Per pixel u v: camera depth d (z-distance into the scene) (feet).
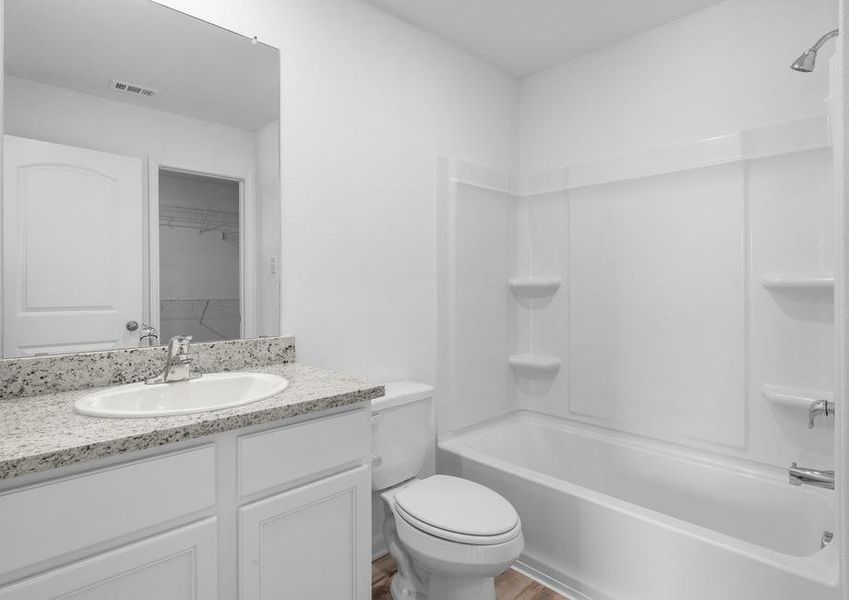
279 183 5.73
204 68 5.19
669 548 4.96
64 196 4.36
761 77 6.33
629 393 7.58
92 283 4.50
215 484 3.47
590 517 5.62
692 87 6.95
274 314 5.69
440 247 7.68
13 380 3.98
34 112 4.22
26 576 2.72
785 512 5.83
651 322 7.32
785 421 6.09
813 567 4.24
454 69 7.93
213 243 5.25
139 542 3.12
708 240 6.72
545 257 8.73
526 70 8.85
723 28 6.67
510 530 4.73
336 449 4.20
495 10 6.95
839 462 2.40
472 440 7.84
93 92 4.54
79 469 2.90
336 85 6.27
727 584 4.58
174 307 4.99
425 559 4.82
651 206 7.31
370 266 6.68
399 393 6.13
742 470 6.37
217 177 5.28
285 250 5.78
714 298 6.68
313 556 4.04
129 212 4.73
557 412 8.57
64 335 4.35
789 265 6.03
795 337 6.01
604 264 7.88
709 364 6.72
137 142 4.78
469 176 8.10
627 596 5.28
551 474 8.32
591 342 8.06
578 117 8.31
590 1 6.73
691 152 6.81
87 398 3.78
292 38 5.84
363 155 6.59
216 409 3.59
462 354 8.02
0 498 2.61
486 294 8.47
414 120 7.27
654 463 7.09
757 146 6.23
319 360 6.11
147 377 4.69
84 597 2.90
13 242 4.10
